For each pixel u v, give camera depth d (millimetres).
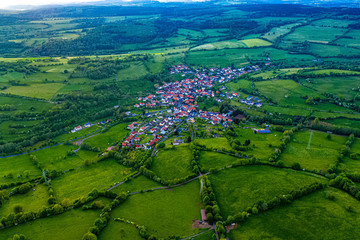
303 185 151125
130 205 147375
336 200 136750
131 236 123812
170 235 123375
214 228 127000
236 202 143250
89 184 173500
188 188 160375
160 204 147000
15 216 133000
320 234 118312
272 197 143125
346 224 121875
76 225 131250
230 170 173250
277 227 123875
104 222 131125
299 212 131000
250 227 125000
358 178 150500
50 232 127062
